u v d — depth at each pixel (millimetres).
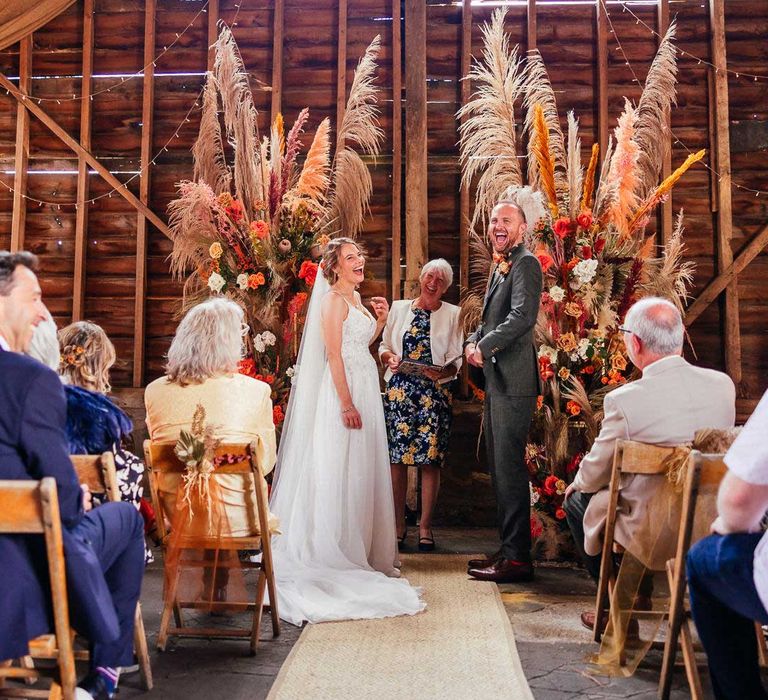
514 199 4766
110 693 2430
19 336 2238
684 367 3059
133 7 6137
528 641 3293
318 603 3637
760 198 5766
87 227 6082
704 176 5793
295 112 6082
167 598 3172
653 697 2709
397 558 4418
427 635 3318
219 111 6012
